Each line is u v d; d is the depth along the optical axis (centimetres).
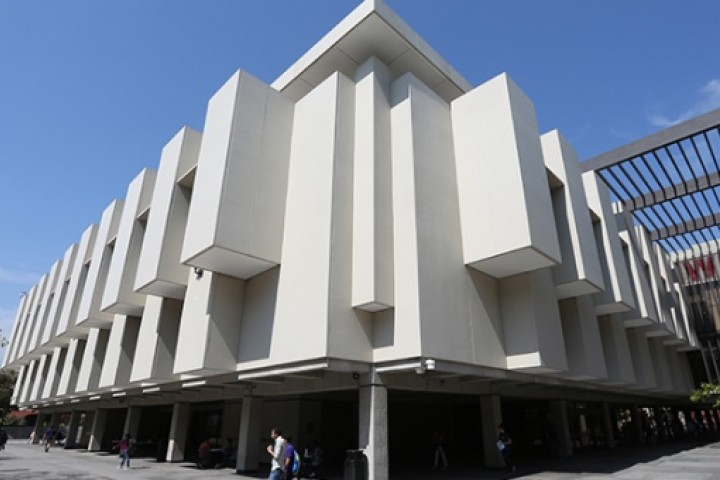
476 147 1412
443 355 1121
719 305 3684
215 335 1305
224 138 1335
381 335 1183
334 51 1598
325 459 1827
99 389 2088
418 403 2292
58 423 3888
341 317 1130
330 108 1367
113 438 2883
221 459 1847
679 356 3328
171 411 3003
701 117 2123
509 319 1348
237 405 2192
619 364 1884
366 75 1446
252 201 1309
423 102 1413
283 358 1172
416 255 1166
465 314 1240
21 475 1528
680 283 3566
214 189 1280
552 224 1336
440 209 1305
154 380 1647
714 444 2556
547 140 1691
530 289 1333
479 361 1223
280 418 1869
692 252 3944
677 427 3522
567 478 1297
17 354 3959
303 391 1391
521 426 2336
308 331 1129
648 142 2291
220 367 1289
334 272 1153
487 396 1644
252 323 1331
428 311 1129
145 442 2683
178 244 1644
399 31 1533
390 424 2158
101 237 2497
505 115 1360
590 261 1535
